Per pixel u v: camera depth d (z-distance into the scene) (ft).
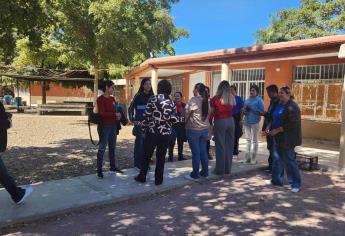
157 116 20.33
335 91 37.91
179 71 58.65
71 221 15.94
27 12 23.22
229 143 23.86
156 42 67.51
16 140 39.34
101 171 22.18
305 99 40.86
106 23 55.47
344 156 26.02
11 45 25.30
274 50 33.53
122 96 81.76
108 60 60.34
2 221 15.10
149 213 16.98
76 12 56.65
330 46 29.66
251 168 25.75
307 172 26.02
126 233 14.65
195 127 22.12
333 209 17.67
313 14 70.69
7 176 16.52
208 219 16.22
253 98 26.91
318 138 40.93
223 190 20.80
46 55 64.23
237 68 49.52
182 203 18.45
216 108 23.21
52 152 31.81
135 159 24.57
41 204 17.22
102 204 17.98
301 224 15.71
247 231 14.92
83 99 123.03
